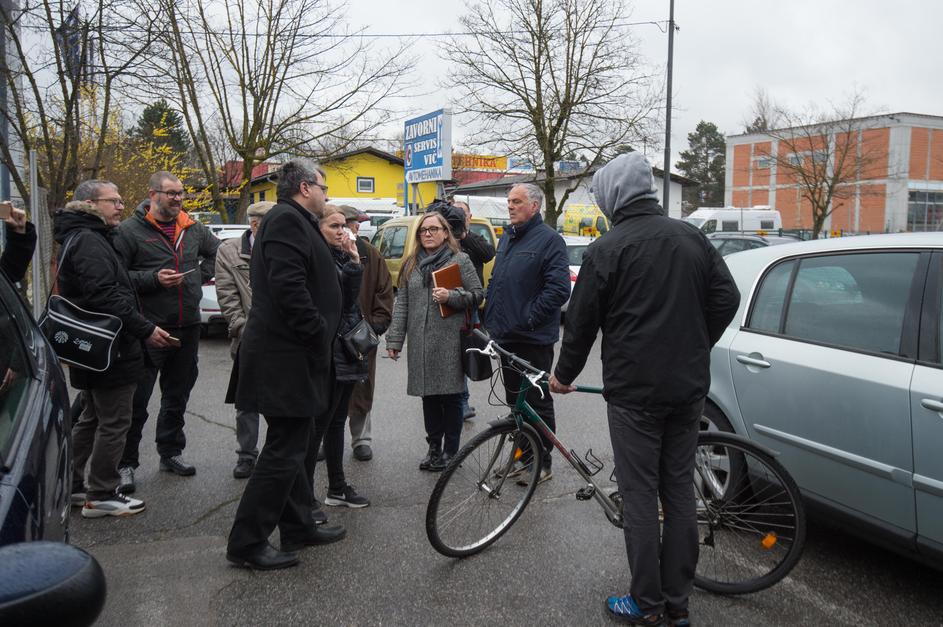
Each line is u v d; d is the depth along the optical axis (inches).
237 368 133.3
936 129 1668.3
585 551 141.8
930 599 123.1
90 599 40.4
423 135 621.9
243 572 132.4
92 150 495.2
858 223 1727.4
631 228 112.7
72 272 149.3
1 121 341.1
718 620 116.8
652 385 109.3
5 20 313.3
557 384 122.9
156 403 257.9
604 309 114.5
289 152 724.0
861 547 142.9
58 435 87.8
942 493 108.8
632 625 115.3
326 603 122.0
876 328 125.0
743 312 150.8
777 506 122.3
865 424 120.4
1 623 37.7
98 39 337.7
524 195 170.1
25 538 61.1
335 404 150.6
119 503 157.2
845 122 1179.3
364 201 1091.9
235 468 184.4
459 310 179.5
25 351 98.1
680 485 114.7
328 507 163.8
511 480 145.3
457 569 134.3
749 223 1032.2
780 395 136.0
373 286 194.1
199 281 185.2
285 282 121.3
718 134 2805.1
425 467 188.1
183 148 860.6
